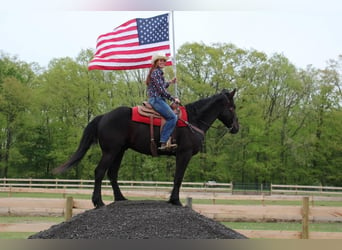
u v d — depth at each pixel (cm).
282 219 1537
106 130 844
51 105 4262
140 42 1024
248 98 3888
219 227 788
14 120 4306
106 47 1025
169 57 1014
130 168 4097
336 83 4122
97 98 4222
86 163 4034
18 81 4344
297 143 4003
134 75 4312
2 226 920
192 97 3788
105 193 1748
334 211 974
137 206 840
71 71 4291
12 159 4250
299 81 4184
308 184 4103
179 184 870
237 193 3081
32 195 2675
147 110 851
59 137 4306
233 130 951
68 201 961
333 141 3991
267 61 4031
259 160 4131
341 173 4016
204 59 3859
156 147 853
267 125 4091
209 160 3909
